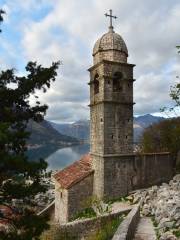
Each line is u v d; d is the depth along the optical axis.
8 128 11.41
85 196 29.00
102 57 30.20
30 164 12.12
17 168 11.50
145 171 31.31
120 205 27.12
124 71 30.22
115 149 29.38
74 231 19.55
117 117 29.64
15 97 13.47
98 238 18.06
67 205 27.91
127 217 18.05
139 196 27.61
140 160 31.00
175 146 48.94
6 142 10.91
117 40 30.56
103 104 28.98
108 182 28.72
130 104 30.28
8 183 12.11
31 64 14.22
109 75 29.39
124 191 29.55
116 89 30.83
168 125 52.19
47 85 14.23
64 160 138.88
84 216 27.03
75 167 33.00
